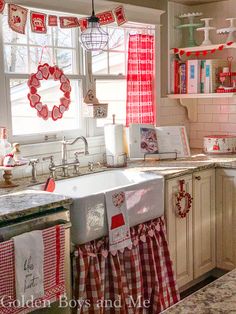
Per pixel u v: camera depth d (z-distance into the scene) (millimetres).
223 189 3572
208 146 4012
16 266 2072
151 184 2934
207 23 4020
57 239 2270
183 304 1139
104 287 2662
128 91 3887
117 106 3904
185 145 3863
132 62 3873
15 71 3111
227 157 3803
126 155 3615
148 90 4012
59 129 3445
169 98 4215
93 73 3662
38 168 3205
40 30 3023
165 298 3010
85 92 3568
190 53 4137
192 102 4371
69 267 2402
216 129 4289
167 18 4117
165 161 3695
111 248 2637
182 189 3260
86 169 3389
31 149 3152
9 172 2795
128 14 3730
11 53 3074
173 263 3256
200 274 3545
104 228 2625
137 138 3746
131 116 3926
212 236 3639
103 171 3326
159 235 3037
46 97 3281
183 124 4402
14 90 3117
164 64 4172
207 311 1101
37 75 3137
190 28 4137
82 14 3375
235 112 4148
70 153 3434
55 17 3117
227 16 4102
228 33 3967
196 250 3479
